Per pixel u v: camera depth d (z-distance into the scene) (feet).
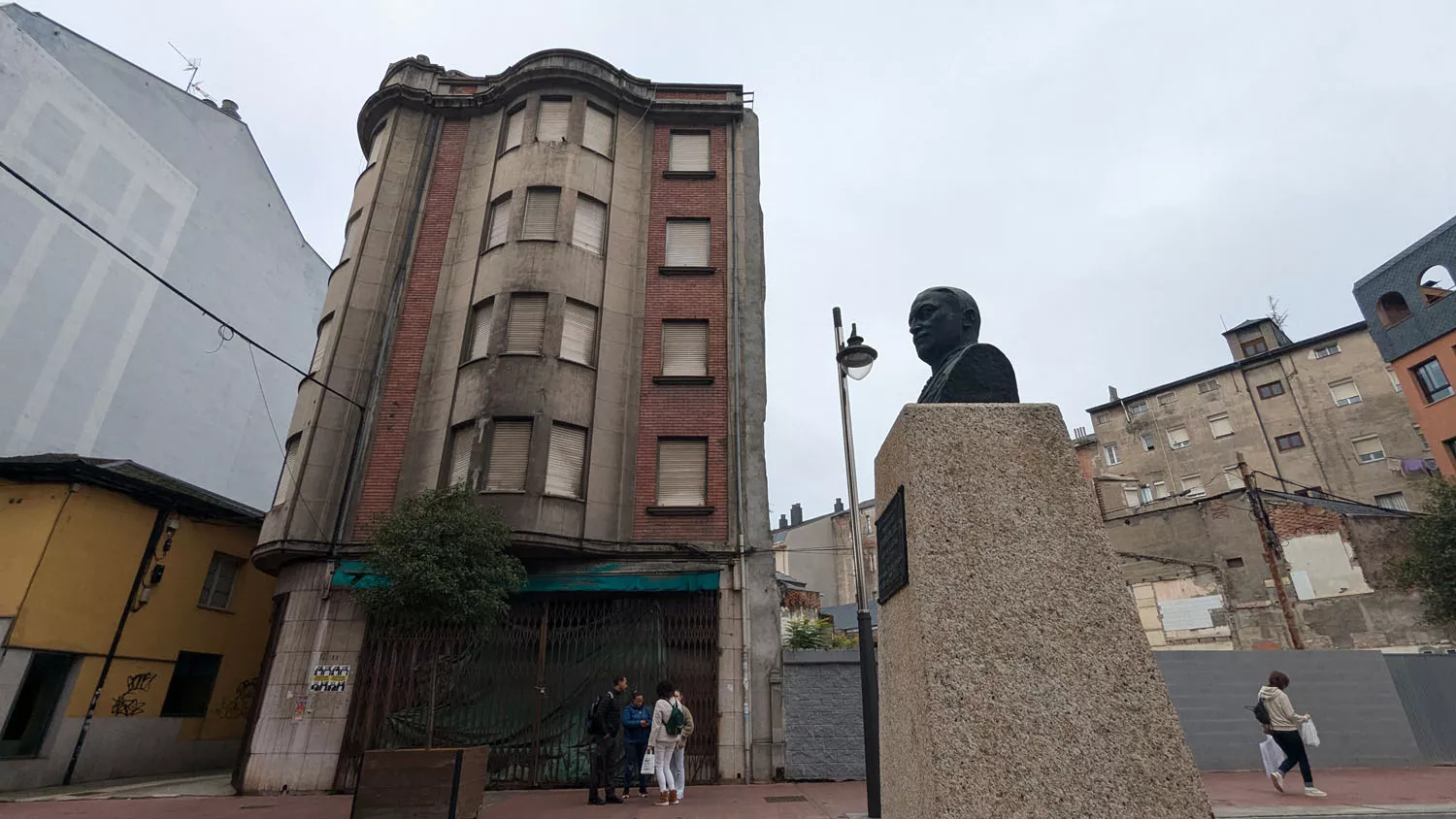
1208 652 40.75
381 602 32.42
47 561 39.55
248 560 52.31
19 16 54.80
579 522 41.96
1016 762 7.57
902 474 9.62
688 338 49.49
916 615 8.51
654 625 39.55
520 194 49.80
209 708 48.26
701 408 46.96
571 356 46.03
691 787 35.29
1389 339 73.10
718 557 41.78
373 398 45.62
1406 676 41.42
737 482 44.37
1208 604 73.72
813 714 38.17
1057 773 7.54
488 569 33.68
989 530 8.80
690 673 38.63
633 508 44.04
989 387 10.68
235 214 72.38
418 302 49.03
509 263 47.34
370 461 44.19
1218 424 114.21
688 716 31.01
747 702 38.01
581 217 50.37
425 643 38.11
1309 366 107.65
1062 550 8.71
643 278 50.90
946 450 9.30
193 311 67.31
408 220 51.31
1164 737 7.77
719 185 54.49
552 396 43.80
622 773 35.37
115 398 59.77
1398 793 29.17
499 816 27.07
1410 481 94.89
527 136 52.49
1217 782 34.04
